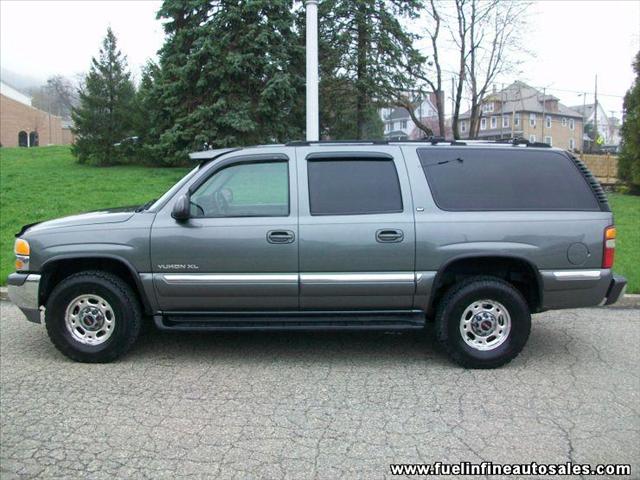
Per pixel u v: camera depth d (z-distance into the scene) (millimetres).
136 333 5230
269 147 5250
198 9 18703
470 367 5113
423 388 4680
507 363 5207
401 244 4969
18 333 6180
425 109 64812
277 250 4969
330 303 5078
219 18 18172
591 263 5070
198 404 4355
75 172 18969
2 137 61000
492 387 4703
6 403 4363
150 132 20297
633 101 17938
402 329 5094
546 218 5055
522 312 5062
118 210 5605
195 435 3854
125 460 3525
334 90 20781
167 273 5035
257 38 17922
